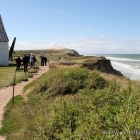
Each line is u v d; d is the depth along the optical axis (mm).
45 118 10734
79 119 9211
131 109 8141
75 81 17969
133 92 11133
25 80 25734
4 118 13188
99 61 59812
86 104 10836
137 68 83875
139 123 6895
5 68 38125
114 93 12578
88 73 19281
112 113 8875
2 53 46062
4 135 11023
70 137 7734
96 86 17188
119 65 97875
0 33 46594
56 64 43688
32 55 39719
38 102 15273
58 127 9344
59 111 10281
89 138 7133
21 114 13180
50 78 19844
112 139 6734
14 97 17656
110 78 20625
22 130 10922
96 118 8133
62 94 16594
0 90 20531
